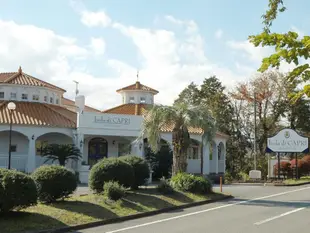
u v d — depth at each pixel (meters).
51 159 30.56
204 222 13.41
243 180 34.28
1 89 33.97
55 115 32.81
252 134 51.19
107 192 16.12
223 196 20.77
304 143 34.16
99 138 35.25
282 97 49.59
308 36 6.18
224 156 42.31
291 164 39.69
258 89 50.19
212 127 22.05
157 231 11.81
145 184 21.33
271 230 11.80
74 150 29.53
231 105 52.47
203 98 58.72
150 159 32.97
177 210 16.69
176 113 21.97
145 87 42.66
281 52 6.30
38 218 12.55
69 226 12.32
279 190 25.80
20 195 12.09
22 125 29.77
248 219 13.94
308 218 14.16
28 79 35.66
